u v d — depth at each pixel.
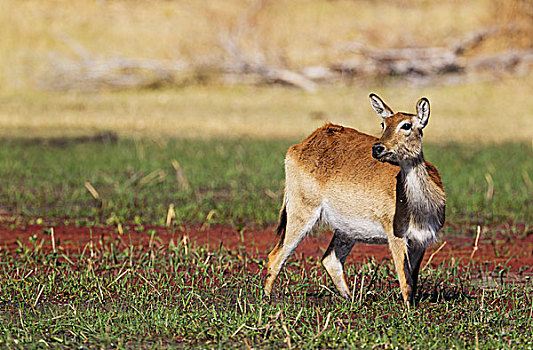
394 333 11.12
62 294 13.28
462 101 44.44
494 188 24.38
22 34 53.19
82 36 53.19
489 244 17.86
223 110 43.44
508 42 50.09
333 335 11.02
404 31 52.41
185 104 44.97
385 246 17.62
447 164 28.30
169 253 16.28
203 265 14.80
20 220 20.05
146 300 12.89
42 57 51.47
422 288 13.70
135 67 50.41
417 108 11.92
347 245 13.49
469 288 13.91
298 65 50.59
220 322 11.58
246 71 49.78
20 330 11.21
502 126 38.84
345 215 12.92
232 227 19.56
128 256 16.09
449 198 22.75
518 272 15.35
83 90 48.84
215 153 30.81
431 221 12.17
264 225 19.83
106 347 10.70
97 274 14.67
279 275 14.69
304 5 55.72
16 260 15.76
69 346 10.73
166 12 55.62
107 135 35.47
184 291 13.53
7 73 49.78
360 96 45.88
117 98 46.66
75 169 27.28
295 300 13.14
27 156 29.73
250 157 30.02
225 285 13.81
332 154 13.20
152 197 22.89
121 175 26.39
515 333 11.20
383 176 12.38
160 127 38.41
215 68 50.22
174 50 52.28
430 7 55.41
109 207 21.33
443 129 37.62
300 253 16.89
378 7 55.78
